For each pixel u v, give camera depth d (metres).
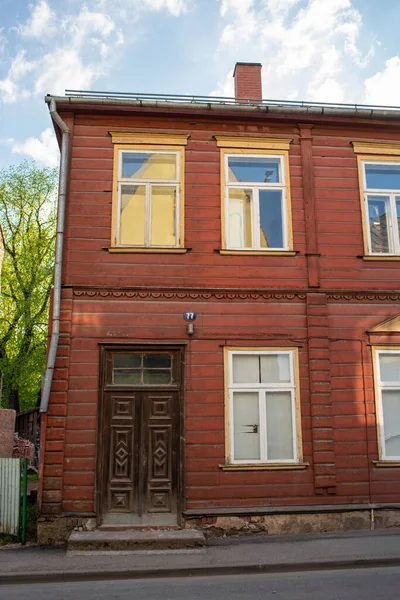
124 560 7.69
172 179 10.50
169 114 10.47
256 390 9.74
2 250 19.45
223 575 7.25
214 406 9.56
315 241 10.35
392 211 10.81
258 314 9.99
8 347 23.73
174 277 9.99
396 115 10.80
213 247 10.20
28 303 22.56
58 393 9.33
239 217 10.53
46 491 8.98
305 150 10.77
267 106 10.50
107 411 9.45
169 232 10.32
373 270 10.38
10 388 23.16
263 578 7.05
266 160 10.79
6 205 23.98
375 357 10.02
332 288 10.19
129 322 9.73
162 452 9.39
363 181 10.78
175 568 7.27
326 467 9.48
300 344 9.95
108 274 9.89
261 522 9.16
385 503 9.48
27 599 6.35
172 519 9.14
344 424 9.71
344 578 6.95
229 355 9.78
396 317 10.18
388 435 9.86
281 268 10.23
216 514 9.09
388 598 6.13
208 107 10.42
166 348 9.73
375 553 7.76
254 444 9.57
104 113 10.45
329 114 10.72
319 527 9.24
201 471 9.31
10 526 9.02
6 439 13.09
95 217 10.10
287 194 10.56
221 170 10.54
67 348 9.51
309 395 9.77
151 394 9.57
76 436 9.24
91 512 8.98
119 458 9.30
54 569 7.30
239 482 9.32
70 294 9.72
